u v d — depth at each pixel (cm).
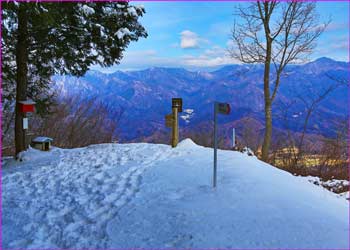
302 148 1249
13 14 844
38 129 1541
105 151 885
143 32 977
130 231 405
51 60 1016
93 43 957
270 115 1329
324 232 349
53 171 737
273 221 379
